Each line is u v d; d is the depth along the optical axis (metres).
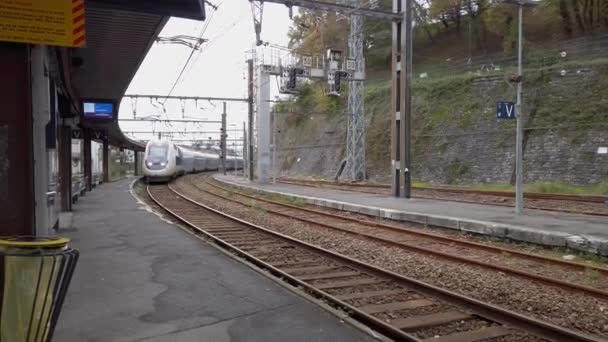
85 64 15.37
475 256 10.57
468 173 32.88
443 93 38.56
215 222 16.67
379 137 42.16
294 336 5.46
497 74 35.41
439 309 6.76
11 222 6.87
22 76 6.99
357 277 8.70
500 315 6.13
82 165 26.75
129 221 15.80
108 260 9.63
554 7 42.28
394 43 22.73
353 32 32.62
